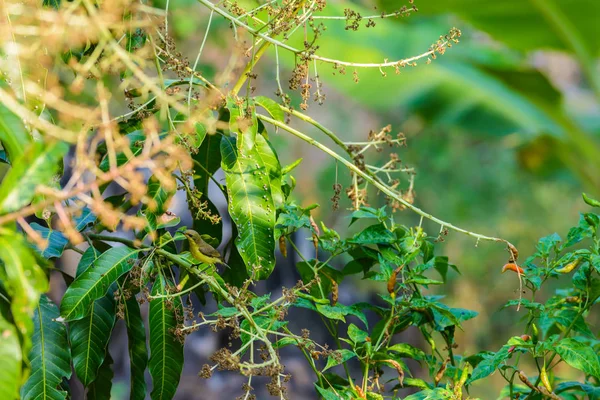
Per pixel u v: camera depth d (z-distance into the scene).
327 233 2.69
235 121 2.54
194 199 2.55
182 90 2.59
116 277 2.49
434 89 5.76
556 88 5.88
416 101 5.79
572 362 2.44
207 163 2.73
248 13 2.53
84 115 2.23
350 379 2.57
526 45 5.33
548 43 5.32
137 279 2.49
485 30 5.36
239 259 2.73
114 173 2.22
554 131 5.76
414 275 2.63
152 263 2.55
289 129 2.64
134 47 2.54
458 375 2.62
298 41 5.01
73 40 2.29
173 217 2.55
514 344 2.47
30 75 2.38
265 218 2.57
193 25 5.51
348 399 2.50
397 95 5.76
